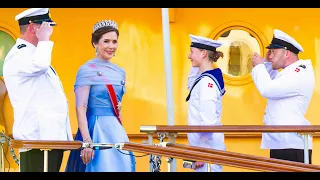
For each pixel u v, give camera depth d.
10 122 11.91
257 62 9.81
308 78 9.78
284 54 9.94
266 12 11.90
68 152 11.53
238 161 6.88
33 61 7.90
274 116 9.81
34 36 8.18
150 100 12.08
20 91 8.02
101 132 9.41
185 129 8.04
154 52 12.07
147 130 7.95
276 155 9.79
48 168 7.44
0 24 11.89
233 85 12.00
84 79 9.46
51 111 8.09
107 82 9.49
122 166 9.15
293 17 11.88
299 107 9.76
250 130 8.27
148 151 7.04
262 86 9.66
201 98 9.31
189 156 6.90
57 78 8.28
